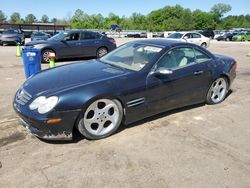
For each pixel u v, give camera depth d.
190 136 4.03
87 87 3.62
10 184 2.87
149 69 4.19
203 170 3.19
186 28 106.12
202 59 5.05
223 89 5.54
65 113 3.45
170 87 4.44
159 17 112.50
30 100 3.53
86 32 12.39
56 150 3.54
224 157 3.47
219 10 108.25
